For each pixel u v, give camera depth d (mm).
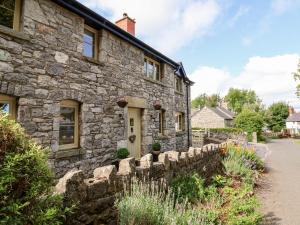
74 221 2588
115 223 3246
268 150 19797
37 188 1958
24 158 1930
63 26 5895
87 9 6230
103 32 7195
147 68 10055
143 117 9234
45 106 5348
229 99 70125
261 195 6586
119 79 7840
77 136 6359
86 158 6398
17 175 1857
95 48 7160
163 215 3367
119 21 10391
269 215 5125
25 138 2119
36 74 5191
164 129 10922
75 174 2664
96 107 6832
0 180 1723
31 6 5152
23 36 4902
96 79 6867
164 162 4785
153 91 9969
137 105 8719
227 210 4676
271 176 9266
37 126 5156
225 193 5828
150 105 9664
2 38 4590
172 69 12000
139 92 8930
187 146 14453
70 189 2555
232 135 24719
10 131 1963
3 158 1836
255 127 29922
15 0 5023
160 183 4500
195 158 6309
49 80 5473
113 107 7520
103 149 7012
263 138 31141
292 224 4656
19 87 4836
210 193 5391
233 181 6918
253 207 5059
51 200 2148
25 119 4922
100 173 3311
